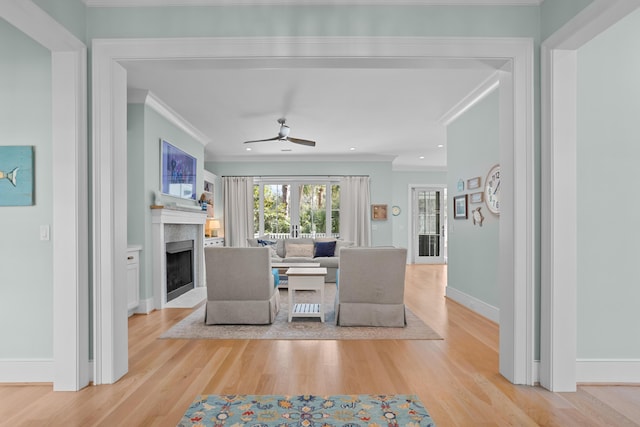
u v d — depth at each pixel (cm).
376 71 382
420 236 1062
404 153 843
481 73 388
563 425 204
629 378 258
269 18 260
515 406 225
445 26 259
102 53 257
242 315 401
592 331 259
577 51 262
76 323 247
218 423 204
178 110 516
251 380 261
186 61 264
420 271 873
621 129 261
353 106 499
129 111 461
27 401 231
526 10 259
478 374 272
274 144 737
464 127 508
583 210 259
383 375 270
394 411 217
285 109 512
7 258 259
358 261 389
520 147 256
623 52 263
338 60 263
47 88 260
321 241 789
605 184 260
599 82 262
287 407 222
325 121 572
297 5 260
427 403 228
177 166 564
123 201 272
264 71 384
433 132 641
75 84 249
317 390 245
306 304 492
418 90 439
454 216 542
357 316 395
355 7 260
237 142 716
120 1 259
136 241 464
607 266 260
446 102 482
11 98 260
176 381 259
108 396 238
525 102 256
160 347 330
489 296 433
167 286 536
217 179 884
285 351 320
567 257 247
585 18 214
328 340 350
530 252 255
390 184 893
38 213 259
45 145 260
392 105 494
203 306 500
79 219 250
